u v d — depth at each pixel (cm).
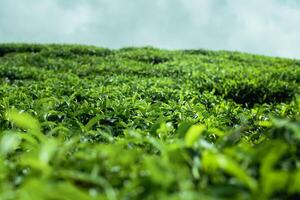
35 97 790
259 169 218
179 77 1276
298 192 199
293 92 1034
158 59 1858
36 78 1245
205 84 1041
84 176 205
